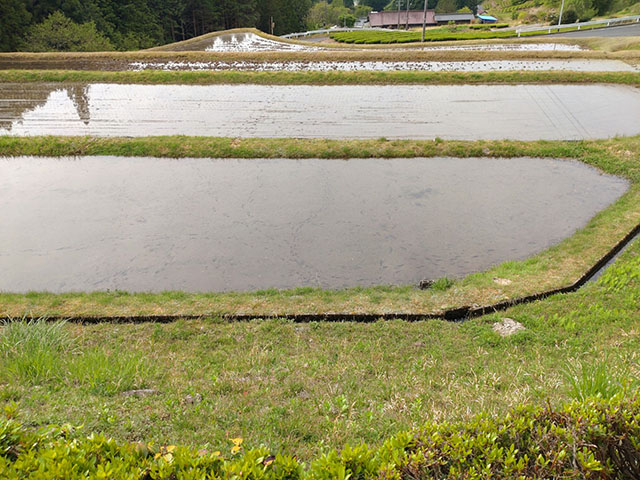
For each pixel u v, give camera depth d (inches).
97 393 221.6
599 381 193.9
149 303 379.2
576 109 839.7
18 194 579.2
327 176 622.8
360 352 305.6
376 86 992.2
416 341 324.5
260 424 197.5
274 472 130.4
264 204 553.3
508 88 960.9
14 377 235.0
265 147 689.6
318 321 358.9
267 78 1021.2
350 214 528.4
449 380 256.1
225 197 570.9
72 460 128.0
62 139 715.4
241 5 2950.3
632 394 166.7
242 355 299.7
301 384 246.1
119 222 516.4
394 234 489.4
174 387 236.7
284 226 506.3
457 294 384.8
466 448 134.2
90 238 487.5
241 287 416.2
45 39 1721.2
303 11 3789.4
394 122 791.1
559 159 664.4
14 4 1788.9
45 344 285.4
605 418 141.9
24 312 366.6
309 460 173.5
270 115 829.8
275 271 435.2
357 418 206.8
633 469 138.4
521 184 594.9
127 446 136.0
